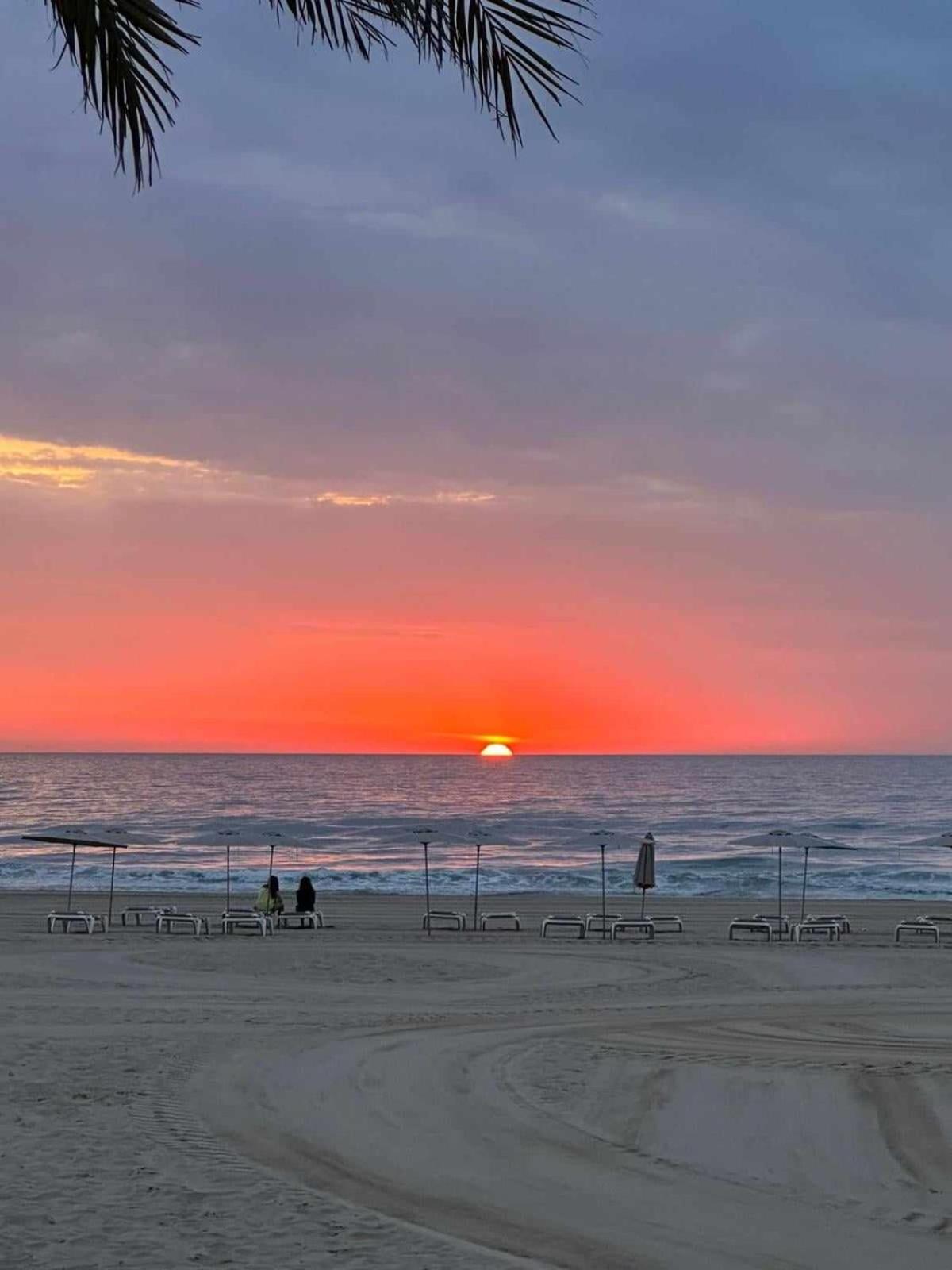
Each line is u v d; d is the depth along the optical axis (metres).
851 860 60.88
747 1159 9.00
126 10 3.74
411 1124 9.79
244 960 22.66
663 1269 6.48
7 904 37.28
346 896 41.75
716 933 30.12
